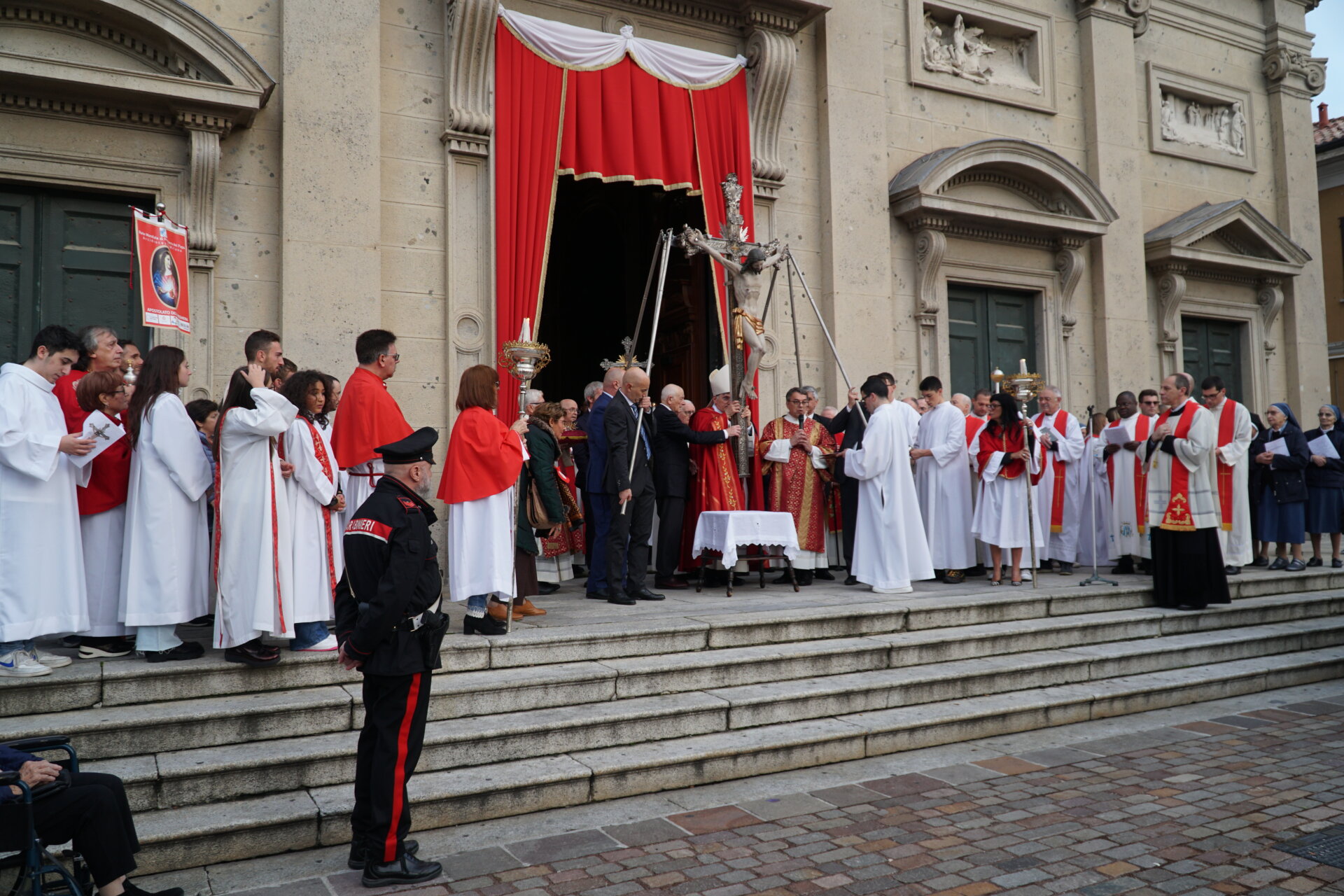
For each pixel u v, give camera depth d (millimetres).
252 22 7977
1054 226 11758
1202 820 4387
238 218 7840
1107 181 12570
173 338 7477
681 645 5773
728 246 8281
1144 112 13320
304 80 7961
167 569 4797
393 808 3678
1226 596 7883
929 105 11594
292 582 4891
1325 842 4109
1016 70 12398
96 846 3246
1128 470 9320
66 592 4656
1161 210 13367
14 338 7219
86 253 7480
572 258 13922
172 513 4855
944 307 11367
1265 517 9695
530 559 6312
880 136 10852
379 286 8172
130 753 4234
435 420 8445
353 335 8000
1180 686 6645
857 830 4254
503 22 8625
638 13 9648
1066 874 3783
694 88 9570
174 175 7633
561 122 8859
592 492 7410
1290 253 13898
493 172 8602
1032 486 8289
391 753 3703
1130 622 7324
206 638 5629
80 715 4320
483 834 4184
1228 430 8398
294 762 4281
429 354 8461
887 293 10750
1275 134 14562
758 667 5668
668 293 11422
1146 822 4359
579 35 8961
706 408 8188
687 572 8266
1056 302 12289
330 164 8000
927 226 11062
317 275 7902
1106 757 5391
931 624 6703
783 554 7910
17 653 4492
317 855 3984
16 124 7133
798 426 8391
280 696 4723
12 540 4484
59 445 4578
